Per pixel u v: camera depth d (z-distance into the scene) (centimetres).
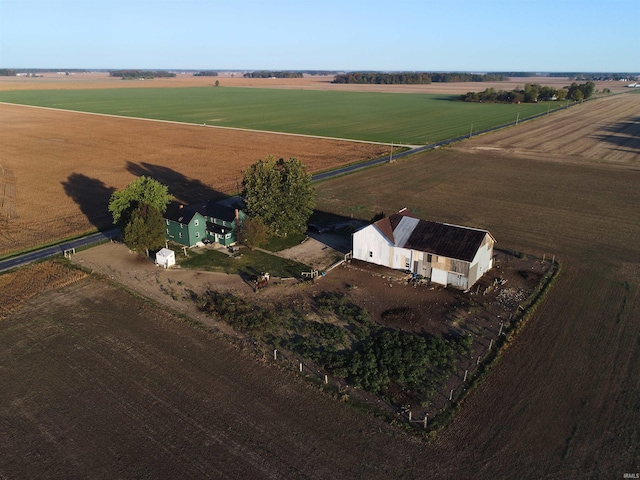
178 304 4581
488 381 3519
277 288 4903
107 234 6372
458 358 3791
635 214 7169
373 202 7819
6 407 3250
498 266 5419
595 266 5412
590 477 2716
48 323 4250
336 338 4025
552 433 3031
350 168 10175
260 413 3200
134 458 2842
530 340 4012
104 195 8181
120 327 4191
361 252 5516
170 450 2898
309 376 3569
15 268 5309
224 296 4709
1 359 3744
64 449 2908
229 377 3556
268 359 3753
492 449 2914
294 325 4231
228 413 3197
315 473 2745
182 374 3584
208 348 3903
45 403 3288
